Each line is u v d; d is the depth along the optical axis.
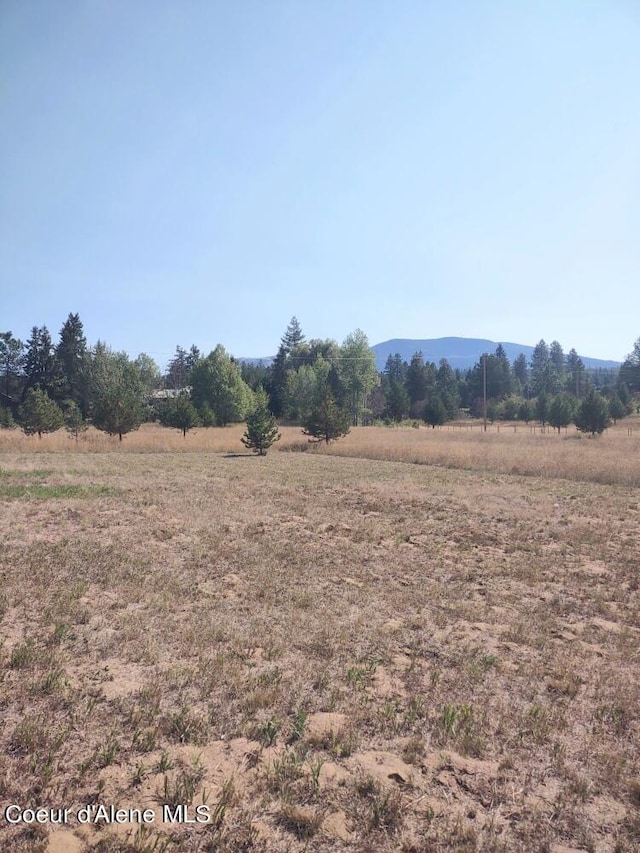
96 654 4.87
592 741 3.77
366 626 5.80
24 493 13.73
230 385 66.31
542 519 12.28
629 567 8.48
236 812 2.91
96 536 9.52
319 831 2.80
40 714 3.82
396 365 151.25
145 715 3.81
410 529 11.09
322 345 95.94
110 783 3.13
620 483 18.30
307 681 4.49
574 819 2.96
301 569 7.93
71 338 71.81
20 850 2.62
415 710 4.06
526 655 5.24
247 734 3.68
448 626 5.94
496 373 106.31
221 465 23.22
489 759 3.53
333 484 17.55
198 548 8.88
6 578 6.95
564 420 49.72
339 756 3.47
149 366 79.94
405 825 2.86
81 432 39.47
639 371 99.62
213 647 5.13
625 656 5.27
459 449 27.83
